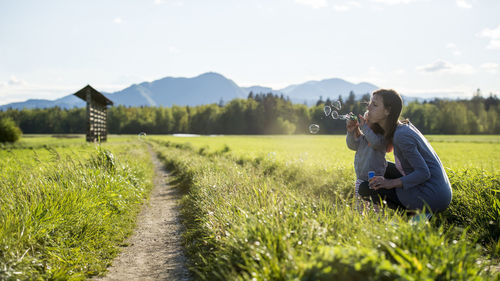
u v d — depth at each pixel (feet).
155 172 52.95
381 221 11.14
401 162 12.17
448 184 11.96
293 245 10.54
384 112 12.41
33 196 17.57
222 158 50.49
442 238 9.14
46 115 506.89
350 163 42.65
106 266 14.44
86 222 17.04
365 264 7.82
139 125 473.26
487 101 461.37
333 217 12.60
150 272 13.76
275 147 102.99
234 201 17.13
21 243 12.92
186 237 18.10
